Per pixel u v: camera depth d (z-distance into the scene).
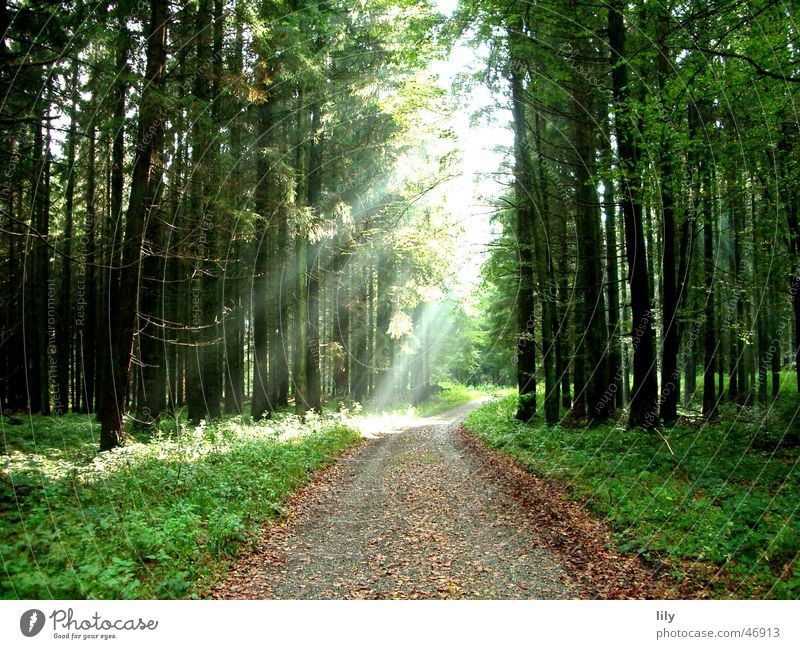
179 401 23.45
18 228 16.72
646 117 10.13
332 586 6.01
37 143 16.20
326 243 21.06
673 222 13.51
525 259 17.36
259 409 18.22
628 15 10.73
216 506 7.90
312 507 9.29
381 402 31.59
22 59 10.84
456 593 5.71
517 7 11.40
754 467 9.11
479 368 44.75
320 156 20.64
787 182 10.55
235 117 14.77
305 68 15.33
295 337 20.94
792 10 8.74
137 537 6.24
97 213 18.62
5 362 20.22
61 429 15.01
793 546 5.75
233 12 12.66
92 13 11.72
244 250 19.28
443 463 13.16
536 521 7.85
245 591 5.87
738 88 10.12
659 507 7.38
